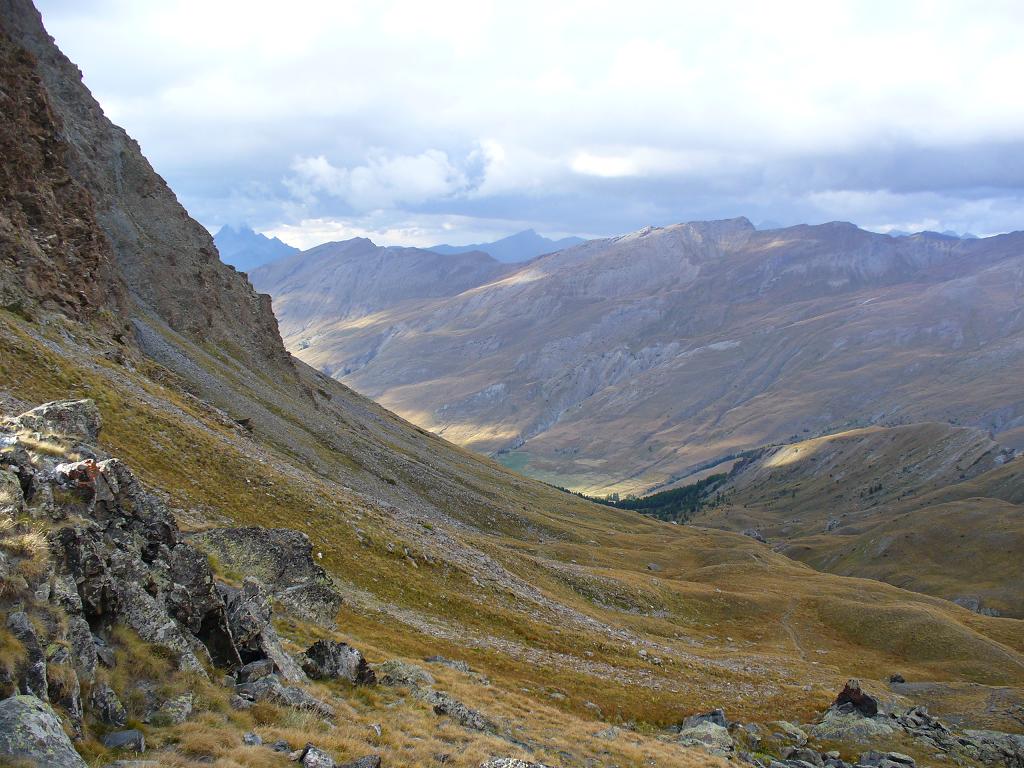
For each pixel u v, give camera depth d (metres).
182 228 167.50
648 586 122.31
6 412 52.28
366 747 22.11
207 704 20.78
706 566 163.50
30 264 90.69
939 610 139.75
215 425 88.62
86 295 101.06
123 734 17.17
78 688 17.14
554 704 49.78
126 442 62.41
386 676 34.50
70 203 115.94
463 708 33.34
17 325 72.75
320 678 29.52
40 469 23.61
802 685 82.06
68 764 14.37
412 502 132.62
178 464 64.69
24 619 16.97
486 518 150.75
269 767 18.48
